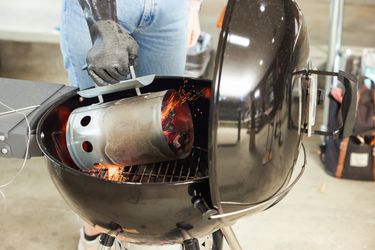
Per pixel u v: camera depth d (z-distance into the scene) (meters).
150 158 0.89
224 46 0.71
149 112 0.85
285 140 0.79
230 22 0.73
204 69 2.17
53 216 1.68
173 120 0.91
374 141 1.80
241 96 0.71
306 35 0.84
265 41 0.74
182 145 0.92
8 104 1.00
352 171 1.86
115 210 0.79
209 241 1.11
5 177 1.86
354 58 2.04
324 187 1.83
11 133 0.91
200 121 1.05
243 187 0.77
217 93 0.70
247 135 0.73
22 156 0.93
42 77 2.50
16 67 2.56
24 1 2.22
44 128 0.91
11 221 1.65
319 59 2.19
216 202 0.75
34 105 0.99
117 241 1.07
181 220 0.80
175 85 1.05
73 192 0.81
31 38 1.99
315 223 1.67
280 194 0.83
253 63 0.72
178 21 1.21
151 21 1.17
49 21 2.05
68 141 0.90
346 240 1.60
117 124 0.86
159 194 0.75
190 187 0.75
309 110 0.84
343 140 1.81
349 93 0.84
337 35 1.98
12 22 2.02
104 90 0.91
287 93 0.76
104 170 0.94
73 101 0.99
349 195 1.81
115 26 0.91
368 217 1.70
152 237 0.85
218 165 0.73
